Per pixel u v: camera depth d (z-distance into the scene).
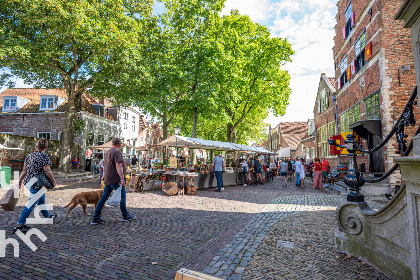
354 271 3.18
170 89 18.73
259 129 35.41
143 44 18.67
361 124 10.80
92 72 16.55
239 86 20.64
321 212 6.92
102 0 15.72
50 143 19.86
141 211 6.94
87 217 6.05
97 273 3.14
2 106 25.47
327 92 20.69
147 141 42.53
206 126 33.03
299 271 3.20
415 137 2.54
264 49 21.53
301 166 14.84
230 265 3.40
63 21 13.46
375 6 11.17
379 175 11.00
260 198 9.94
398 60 10.55
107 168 5.47
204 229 5.27
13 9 14.39
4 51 12.70
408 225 2.65
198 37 20.83
